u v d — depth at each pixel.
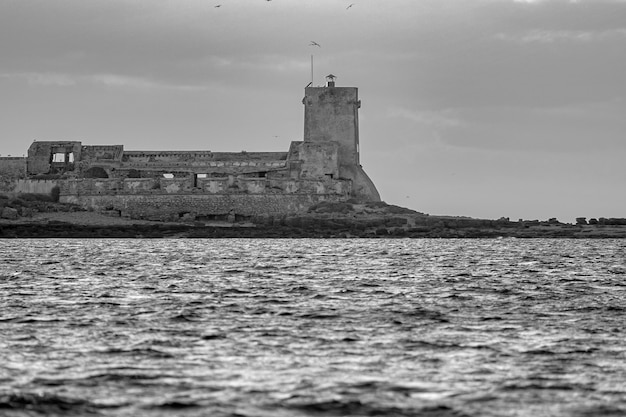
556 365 146.38
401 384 134.12
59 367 143.25
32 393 127.62
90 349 156.88
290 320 191.12
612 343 165.00
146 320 189.62
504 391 130.75
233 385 133.00
